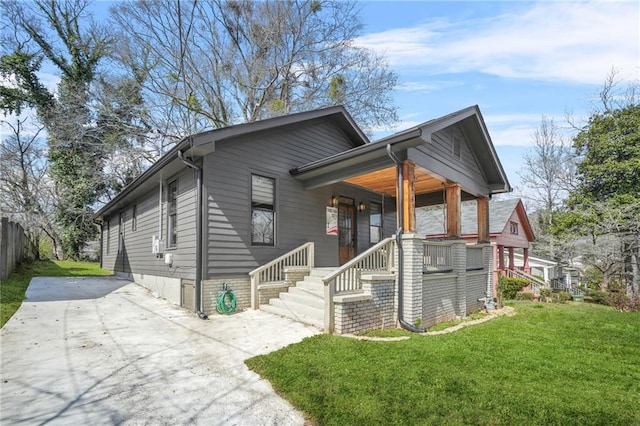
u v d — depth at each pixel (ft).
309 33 57.93
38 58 61.93
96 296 30.09
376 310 21.39
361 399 11.32
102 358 15.35
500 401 11.39
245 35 59.00
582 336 21.65
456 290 28.09
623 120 58.65
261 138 28.07
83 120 61.11
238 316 23.40
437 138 26.27
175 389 12.46
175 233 29.19
